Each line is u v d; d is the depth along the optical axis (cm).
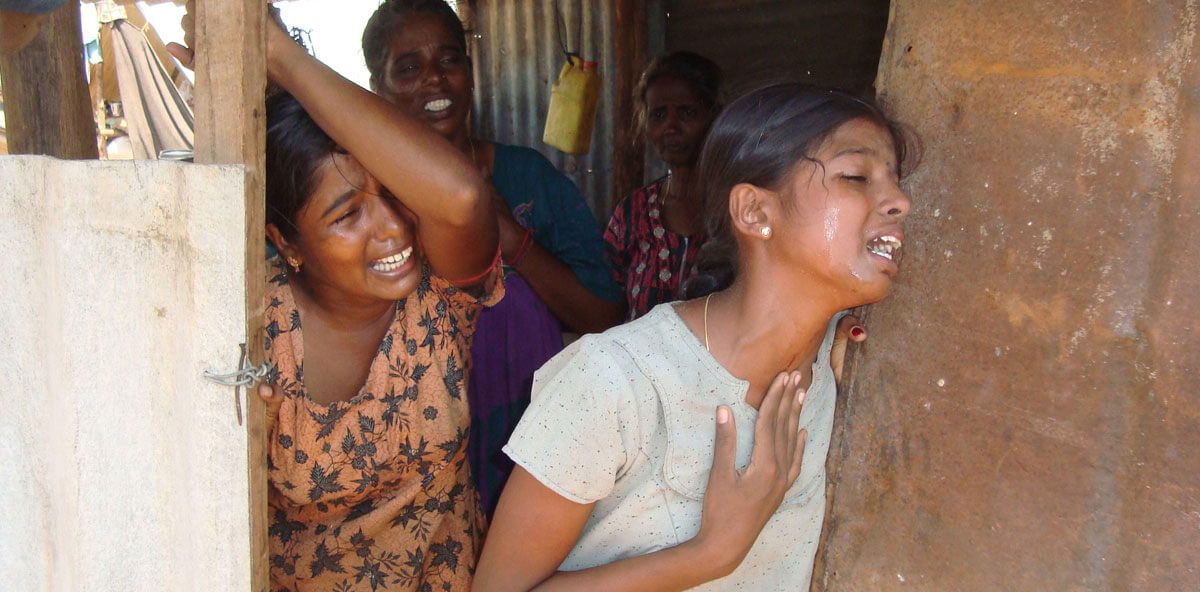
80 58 232
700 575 121
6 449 161
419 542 165
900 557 131
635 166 390
